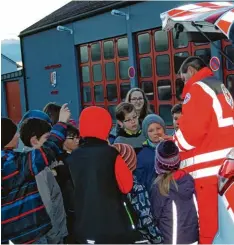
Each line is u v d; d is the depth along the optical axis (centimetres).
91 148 239
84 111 245
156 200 252
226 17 256
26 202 227
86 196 231
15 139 239
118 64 688
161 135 300
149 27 607
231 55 501
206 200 267
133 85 652
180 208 248
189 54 567
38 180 239
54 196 257
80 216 233
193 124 260
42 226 231
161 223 252
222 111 264
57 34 806
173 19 290
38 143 252
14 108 932
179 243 248
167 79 607
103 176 232
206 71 277
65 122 301
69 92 793
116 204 231
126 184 236
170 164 249
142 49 641
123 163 238
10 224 224
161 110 622
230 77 510
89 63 751
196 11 294
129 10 637
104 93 726
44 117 298
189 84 280
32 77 886
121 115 333
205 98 263
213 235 264
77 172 238
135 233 235
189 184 251
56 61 818
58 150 287
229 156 257
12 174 227
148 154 290
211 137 265
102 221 228
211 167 266
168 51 600
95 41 727
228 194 254
